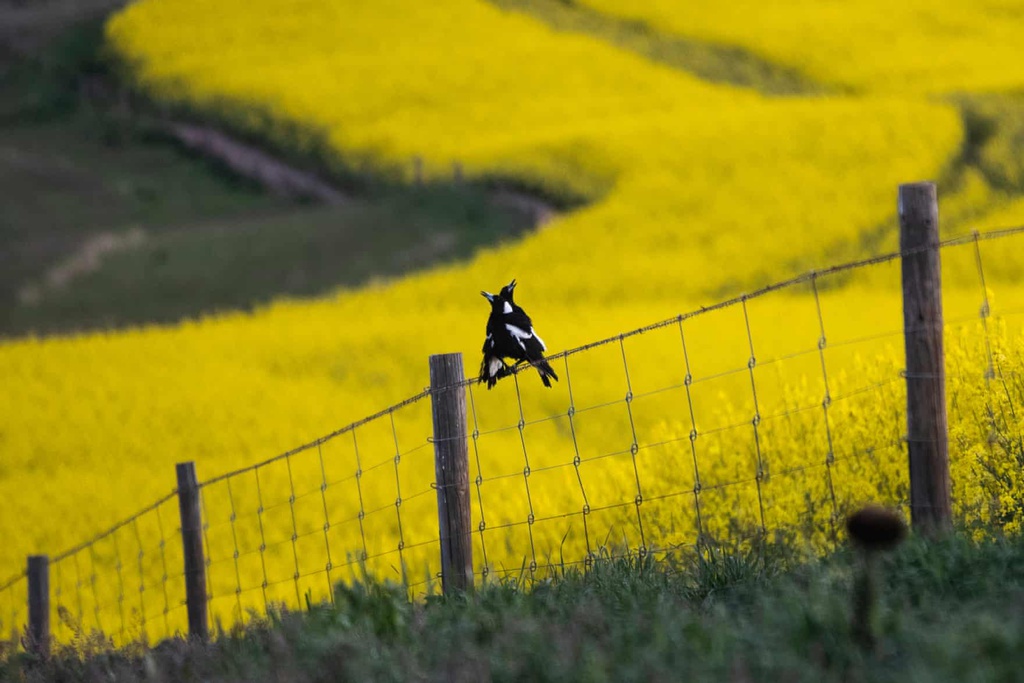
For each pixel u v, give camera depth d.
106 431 81.50
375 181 177.12
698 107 195.38
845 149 150.12
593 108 198.75
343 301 123.00
